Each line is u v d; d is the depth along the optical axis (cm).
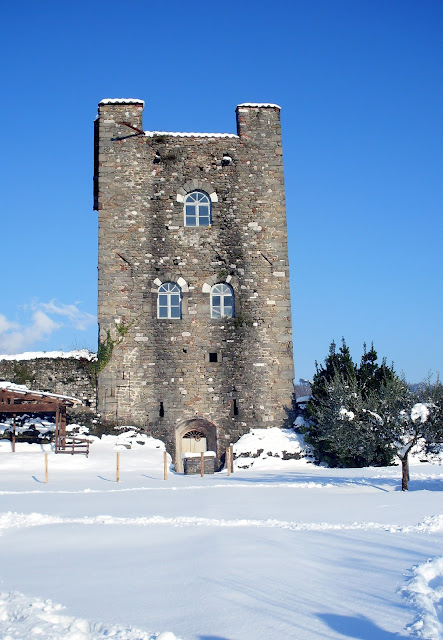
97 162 3688
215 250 3400
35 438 3145
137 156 3444
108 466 2855
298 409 3306
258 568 985
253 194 3481
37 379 3238
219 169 3484
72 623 759
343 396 2331
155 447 3142
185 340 3300
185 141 3488
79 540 1257
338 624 746
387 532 1266
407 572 957
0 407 2975
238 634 720
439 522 1355
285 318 3372
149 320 3303
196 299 3344
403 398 2234
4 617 783
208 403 3259
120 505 1744
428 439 2150
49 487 2259
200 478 2586
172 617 778
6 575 987
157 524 1418
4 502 1844
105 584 926
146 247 3369
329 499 1800
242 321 3341
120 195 3400
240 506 1664
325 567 990
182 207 3425
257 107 3575
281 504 1695
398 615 771
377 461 3041
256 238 3438
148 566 1024
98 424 3191
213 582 915
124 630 731
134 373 3250
